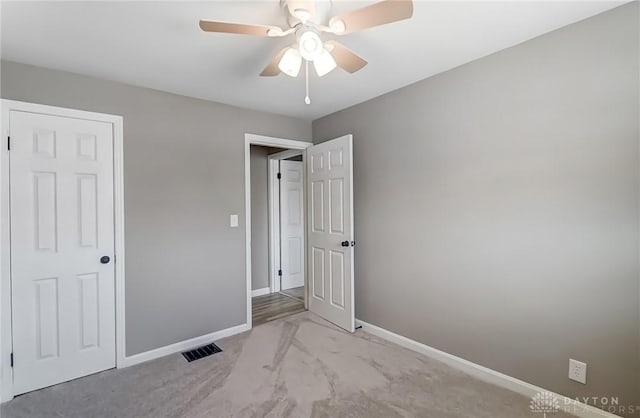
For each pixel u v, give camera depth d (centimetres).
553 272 185
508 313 204
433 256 245
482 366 217
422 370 228
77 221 225
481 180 215
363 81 251
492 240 210
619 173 163
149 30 175
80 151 227
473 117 218
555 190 183
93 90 232
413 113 256
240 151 308
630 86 159
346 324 301
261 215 441
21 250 206
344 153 299
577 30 174
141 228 251
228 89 262
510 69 200
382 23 140
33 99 211
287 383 213
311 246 352
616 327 164
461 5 158
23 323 207
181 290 270
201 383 215
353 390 204
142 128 252
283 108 315
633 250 159
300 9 139
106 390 209
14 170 204
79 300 226
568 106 178
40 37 179
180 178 271
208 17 164
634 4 157
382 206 283
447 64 223
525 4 157
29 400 200
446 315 237
